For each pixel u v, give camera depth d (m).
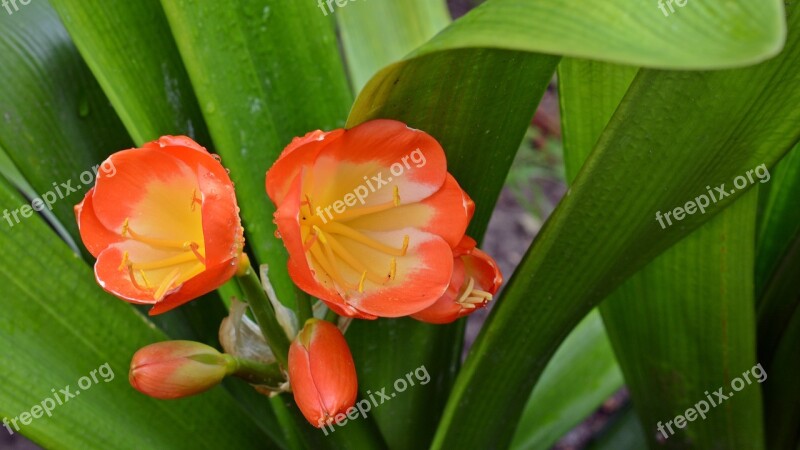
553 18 0.21
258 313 0.28
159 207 0.28
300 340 0.28
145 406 0.33
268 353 0.30
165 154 0.26
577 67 0.31
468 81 0.27
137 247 0.28
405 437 0.39
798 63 0.25
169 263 0.27
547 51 0.20
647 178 0.27
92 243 0.27
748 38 0.19
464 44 0.21
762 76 0.25
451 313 0.29
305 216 0.28
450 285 0.29
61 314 0.32
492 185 0.33
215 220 0.25
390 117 0.28
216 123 0.34
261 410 0.43
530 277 0.30
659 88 0.25
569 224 0.28
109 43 0.34
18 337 0.31
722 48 0.19
